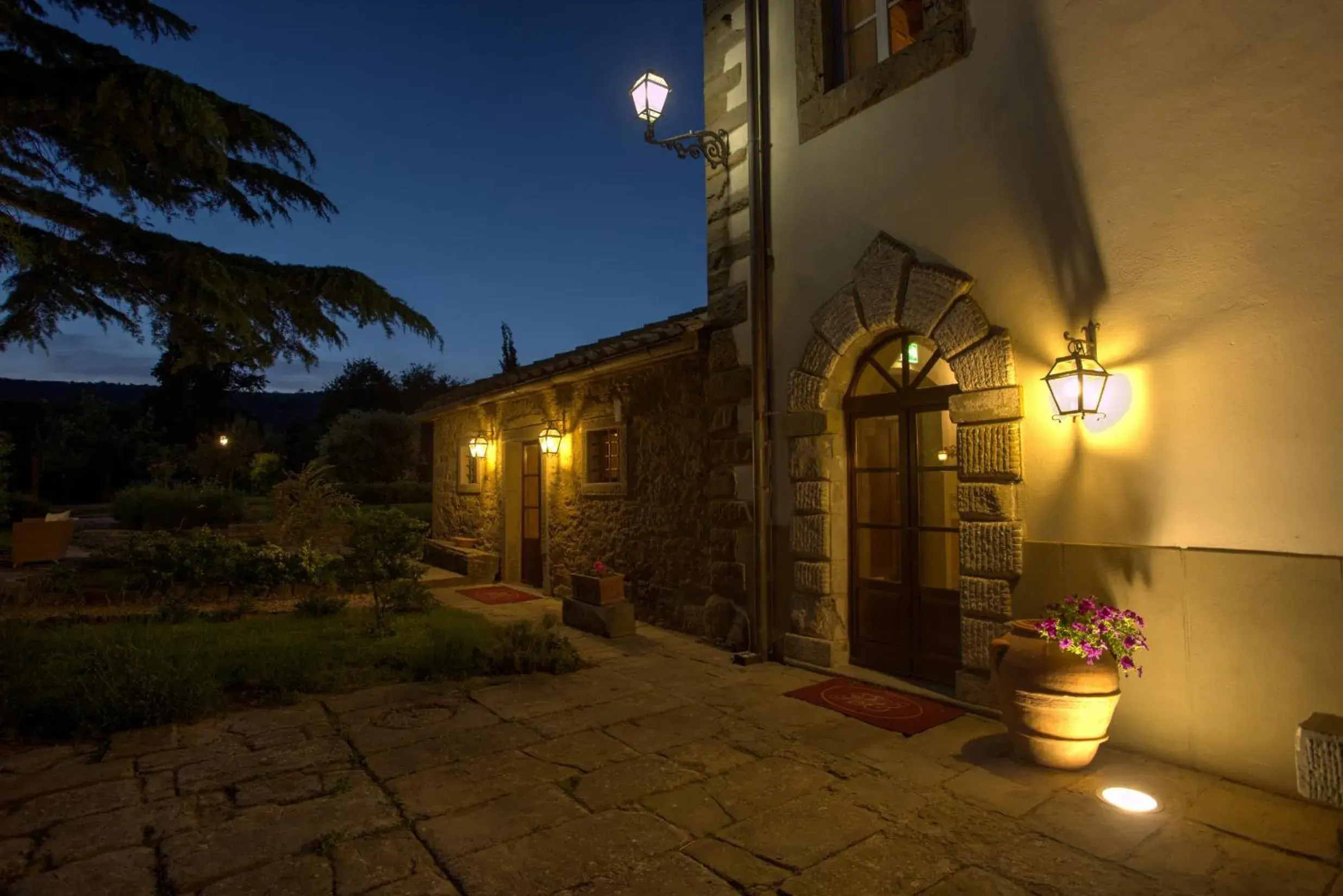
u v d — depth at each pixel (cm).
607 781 344
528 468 1026
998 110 439
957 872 264
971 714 439
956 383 485
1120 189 384
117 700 414
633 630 689
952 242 464
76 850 275
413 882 255
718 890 252
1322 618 315
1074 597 380
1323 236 318
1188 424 359
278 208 646
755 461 592
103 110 464
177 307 541
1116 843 285
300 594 844
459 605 854
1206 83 354
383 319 629
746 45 623
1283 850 279
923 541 512
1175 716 360
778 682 517
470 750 382
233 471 2617
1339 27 314
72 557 1112
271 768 357
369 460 2728
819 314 551
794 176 581
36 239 530
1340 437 312
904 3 530
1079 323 401
